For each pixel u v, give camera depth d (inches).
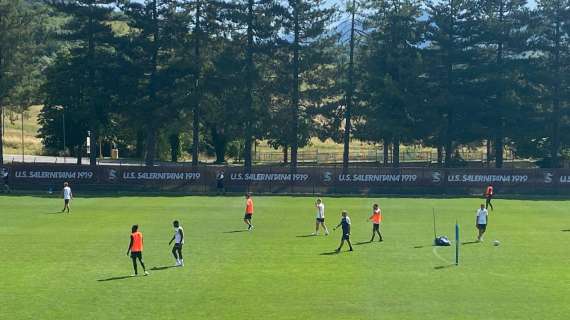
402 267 1198.3
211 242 1457.9
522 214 1989.4
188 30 2945.4
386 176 2598.4
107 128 3533.5
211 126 3855.8
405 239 1507.1
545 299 982.4
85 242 1451.8
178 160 4325.8
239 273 1144.2
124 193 2539.4
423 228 1679.4
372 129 3002.0
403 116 3041.3
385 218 1878.7
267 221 1801.2
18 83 2851.9
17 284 1064.8
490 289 1039.0
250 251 1350.9
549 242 1476.4
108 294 1002.7
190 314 900.6
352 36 3085.6
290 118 2987.2
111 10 2915.8
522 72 3041.3
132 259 1152.2
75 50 2940.5
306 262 1239.5
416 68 2962.6
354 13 3078.2
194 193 2551.7
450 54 3043.8
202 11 2960.1
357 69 3097.9
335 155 4315.9
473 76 3051.2
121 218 1850.4
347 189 2598.4
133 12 2918.3
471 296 997.2
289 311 917.8
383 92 2987.2
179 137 4202.8
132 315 894.4
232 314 901.8
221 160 4052.7
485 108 3053.6
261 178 2600.9
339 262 1240.2
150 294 1002.7
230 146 4138.8
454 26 3095.5
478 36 3068.4
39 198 2341.3
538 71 3024.1
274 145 3272.6
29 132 4923.7
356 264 1222.9
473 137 3090.6
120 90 2918.3
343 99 3041.3
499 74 3046.3
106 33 2940.5
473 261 1254.9
